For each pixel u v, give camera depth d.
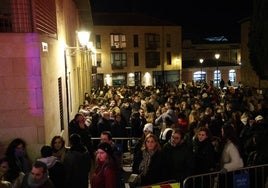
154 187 5.37
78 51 18.36
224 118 11.73
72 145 6.23
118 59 46.62
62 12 11.95
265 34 23.95
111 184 5.38
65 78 11.60
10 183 5.04
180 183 5.78
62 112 10.41
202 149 6.65
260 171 6.49
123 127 11.36
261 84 32.44
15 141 6.06
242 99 17.53
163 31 49.59
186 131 9.98
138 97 16.36
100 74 45.62
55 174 5.55
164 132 8.51
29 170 5.99
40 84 6.82
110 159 5.54
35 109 6.84
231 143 6.47
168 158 6.11
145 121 11.83
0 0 7.11
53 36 9.29
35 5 7.09
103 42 45.66
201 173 6.55
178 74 51.19
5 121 6.77
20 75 6.75
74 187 6.04
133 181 6.27
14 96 6.76
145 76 48.50
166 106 12.74
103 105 14.96
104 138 6.71
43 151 5.70
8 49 6.68
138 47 47.84
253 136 7.45
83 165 6.11
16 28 6.95
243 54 38.72
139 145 7.71
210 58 53.53
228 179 6.29
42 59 7.06
